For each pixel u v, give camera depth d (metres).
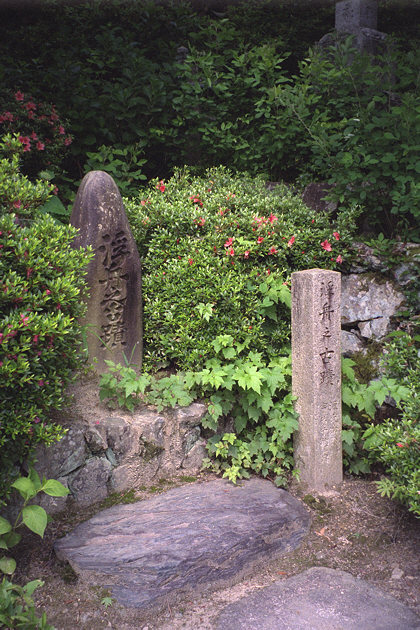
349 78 4.77
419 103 4.08
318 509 3.22
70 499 3.05
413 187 3.91
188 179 4.79
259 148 5.24
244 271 3.86
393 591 2.63
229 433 3.54
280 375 3.50
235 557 2.72
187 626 2.42
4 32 5.99
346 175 4.27
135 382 3.35
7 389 2.56
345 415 3.61
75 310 2.94
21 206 3.26
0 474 2.61
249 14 7.21
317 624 2.40
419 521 3.13
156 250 3.86
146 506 3.05
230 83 5.53
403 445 2.89
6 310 2.62
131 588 2.49
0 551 2.71
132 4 6.37
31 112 4.40
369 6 5.86
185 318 3.68
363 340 4.11
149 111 5.01
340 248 4.18
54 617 2.40
